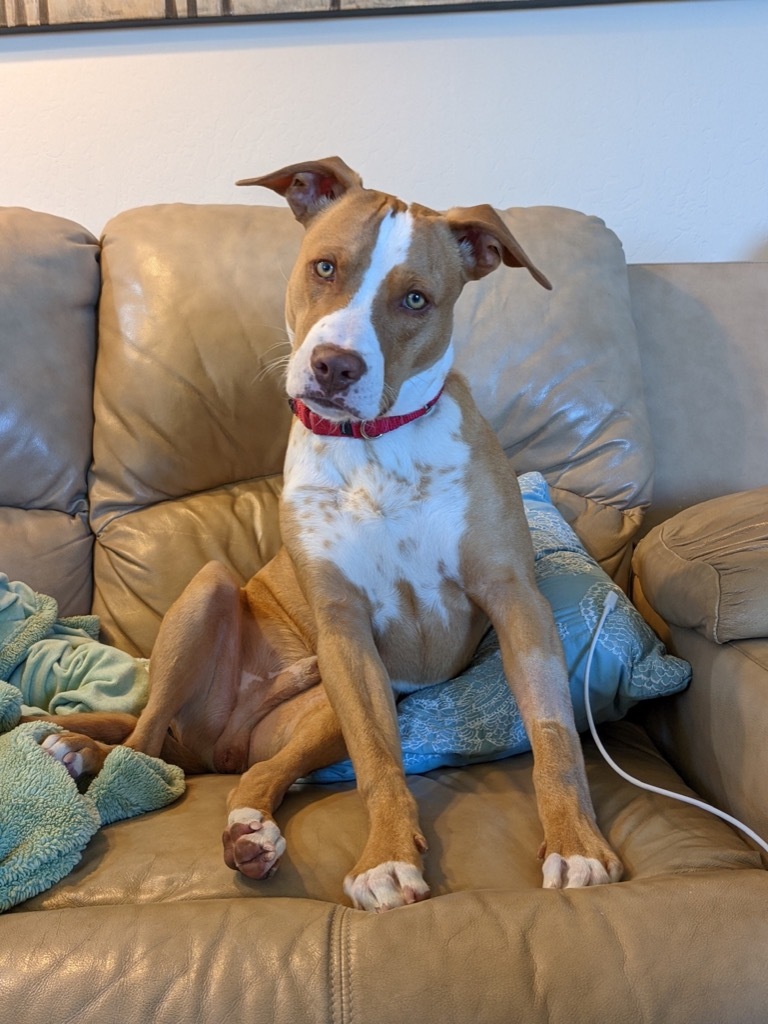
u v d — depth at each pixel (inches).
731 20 88.7
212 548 72.7
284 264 76.8
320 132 92.7
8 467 72.2
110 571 72.8
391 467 57.2
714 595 54.2
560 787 48.4
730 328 83.7
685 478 81.0
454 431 58.4
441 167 93.0
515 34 89.7
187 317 75.0
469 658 62.8
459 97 91.3
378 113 92.0
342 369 49.9
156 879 44.3
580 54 90.0
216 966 36.9
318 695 61.2
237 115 92.6
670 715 61.8
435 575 58.2
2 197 95.7
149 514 74.1
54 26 90.3
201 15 89.3
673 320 84.0
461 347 76.6
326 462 58.2
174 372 74.3
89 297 78.1
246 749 62.4
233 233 77.9
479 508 57.3
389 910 40.1
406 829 46.0
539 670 53.2
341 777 57.4
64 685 64.6
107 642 71.5
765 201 92.7
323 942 37.9
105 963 37.3
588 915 38.8
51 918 40.0
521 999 35.6
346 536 57.6
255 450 75.9
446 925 38.5
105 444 74.9
